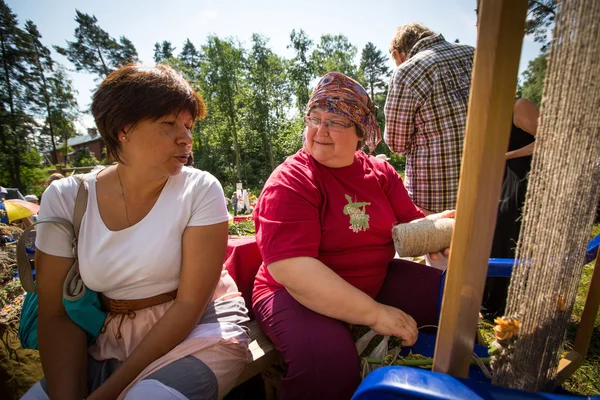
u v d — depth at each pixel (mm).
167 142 1086
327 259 1415
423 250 1354
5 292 1874
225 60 41438
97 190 1168
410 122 2326
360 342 1350
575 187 737
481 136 548
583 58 607
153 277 1183
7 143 33281
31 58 37875
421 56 2229
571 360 1281
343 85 1347
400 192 1657
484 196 578
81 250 1134
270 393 1541
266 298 1387
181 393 998
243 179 41844
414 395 562
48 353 1111
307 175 1373
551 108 604
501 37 503
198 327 1219
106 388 1017
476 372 1078
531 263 709
